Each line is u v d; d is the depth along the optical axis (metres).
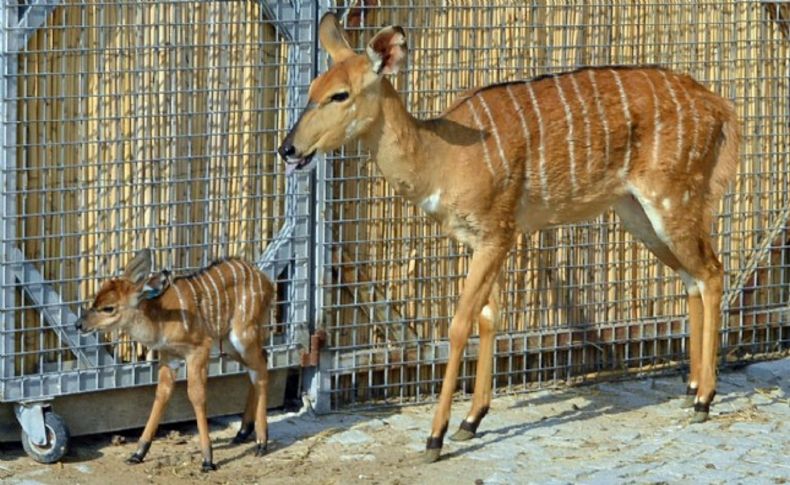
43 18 5.99
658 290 7.14
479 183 6.18
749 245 7.30
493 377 6.84
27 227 6.08
